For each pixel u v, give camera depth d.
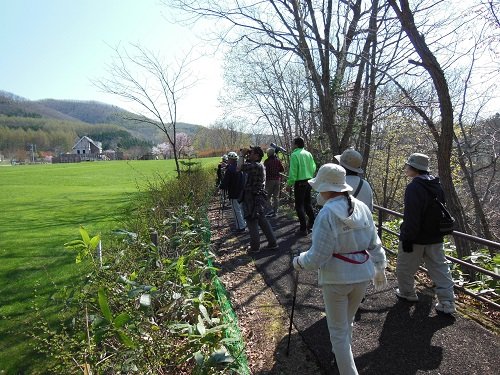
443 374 3.19
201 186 13.16
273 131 17.95
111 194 18.20
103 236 8.64
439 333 3.79
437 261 4.11
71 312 4.62
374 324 4.00
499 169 12.11
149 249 4.71
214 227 9.55
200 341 2.74
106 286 3.44
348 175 3.96
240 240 7.98
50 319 4.73
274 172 10.09
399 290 4.51
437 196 3.90
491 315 4.19
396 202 17.11
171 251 5.25
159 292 3.46
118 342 2.99
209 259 5.31
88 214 12.67
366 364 3.37
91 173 32.38
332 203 2.84
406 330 3.86
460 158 10.25
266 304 4.76
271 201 11.70
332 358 3.53
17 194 18.48
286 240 7.67
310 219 8.00
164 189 9.77
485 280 5.04
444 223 3.91
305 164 7.63
